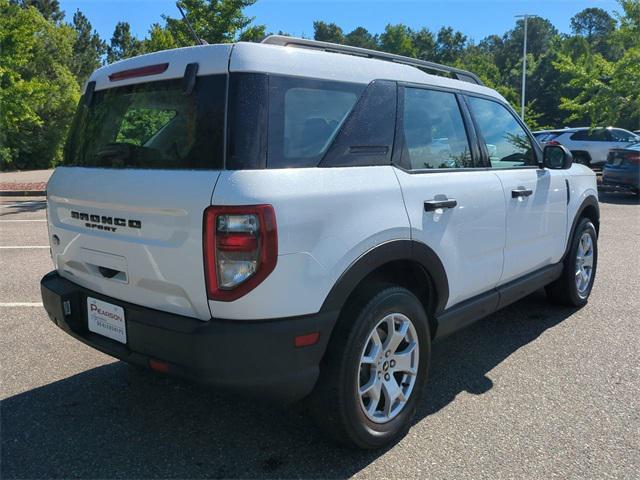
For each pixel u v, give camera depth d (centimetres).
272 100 250
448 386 362
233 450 290
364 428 277
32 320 484
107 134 297
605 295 557
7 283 604
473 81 404
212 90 249
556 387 358
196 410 332
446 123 347
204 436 304
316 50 295
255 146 241
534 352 416
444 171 332
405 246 288
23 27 1642
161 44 1596
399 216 285
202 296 242
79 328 307
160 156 262
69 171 310
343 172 268
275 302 239
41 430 309
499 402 339
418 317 302
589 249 523
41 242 841
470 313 356
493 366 393
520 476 266
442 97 348
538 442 295
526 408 331
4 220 1090
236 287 235
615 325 471
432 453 287
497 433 304
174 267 248
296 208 242
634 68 1641
